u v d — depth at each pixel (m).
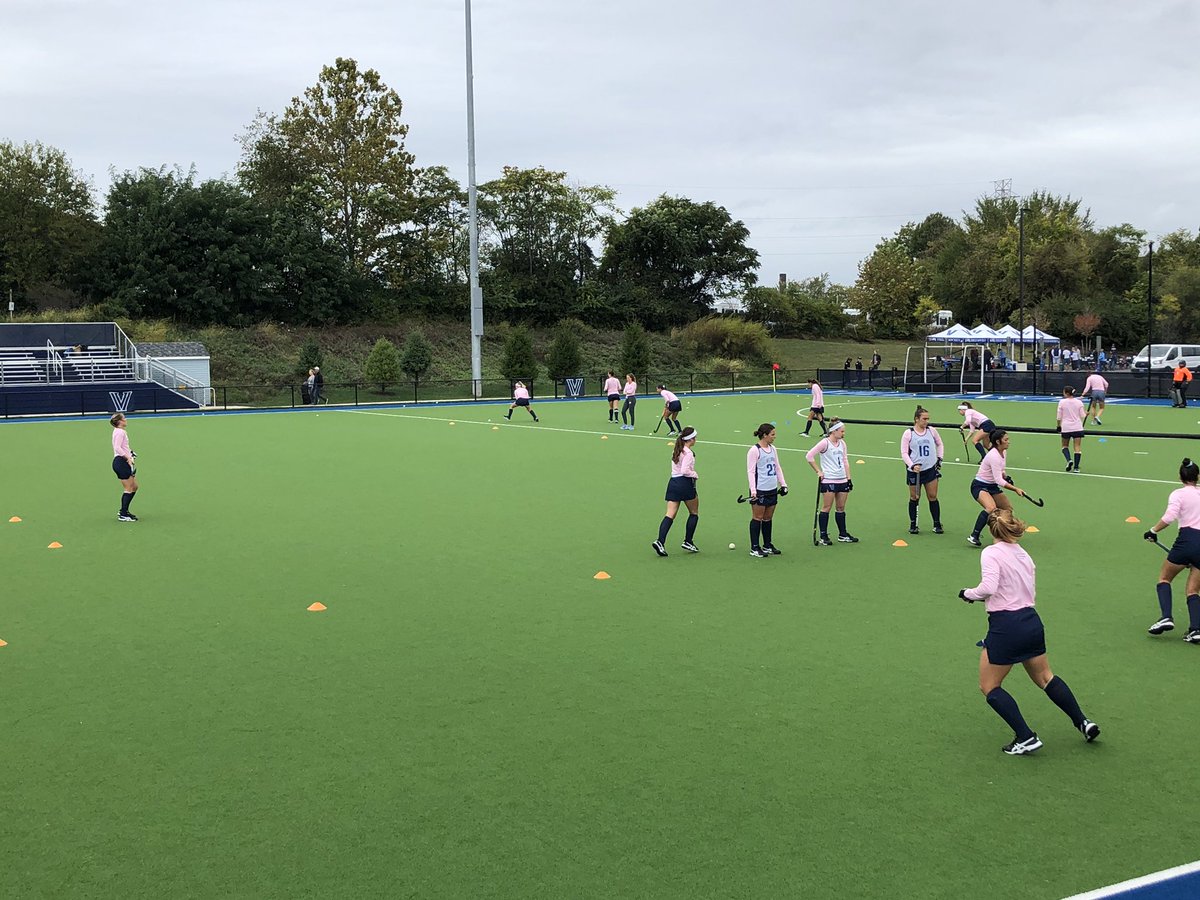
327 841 5.20
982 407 38.16
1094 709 7.02
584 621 9.37
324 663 8.17
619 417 34.84
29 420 36.03
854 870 4.87
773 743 6.45
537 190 67.94
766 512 11.95
